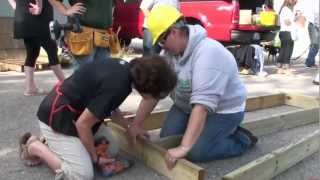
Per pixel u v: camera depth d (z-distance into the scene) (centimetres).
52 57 592
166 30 331
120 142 396
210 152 375
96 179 340
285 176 356
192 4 974
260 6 1022
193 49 343
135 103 578
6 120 478
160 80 294
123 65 307
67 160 320
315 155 403
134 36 1151
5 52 878
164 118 445
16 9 568
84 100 317
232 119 374
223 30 930
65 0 763
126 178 343
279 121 471
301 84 785
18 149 393
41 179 336
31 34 570
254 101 564
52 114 321
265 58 1107
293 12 929
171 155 331
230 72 352
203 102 330
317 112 512
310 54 1025
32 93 600
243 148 397
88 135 318
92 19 448
